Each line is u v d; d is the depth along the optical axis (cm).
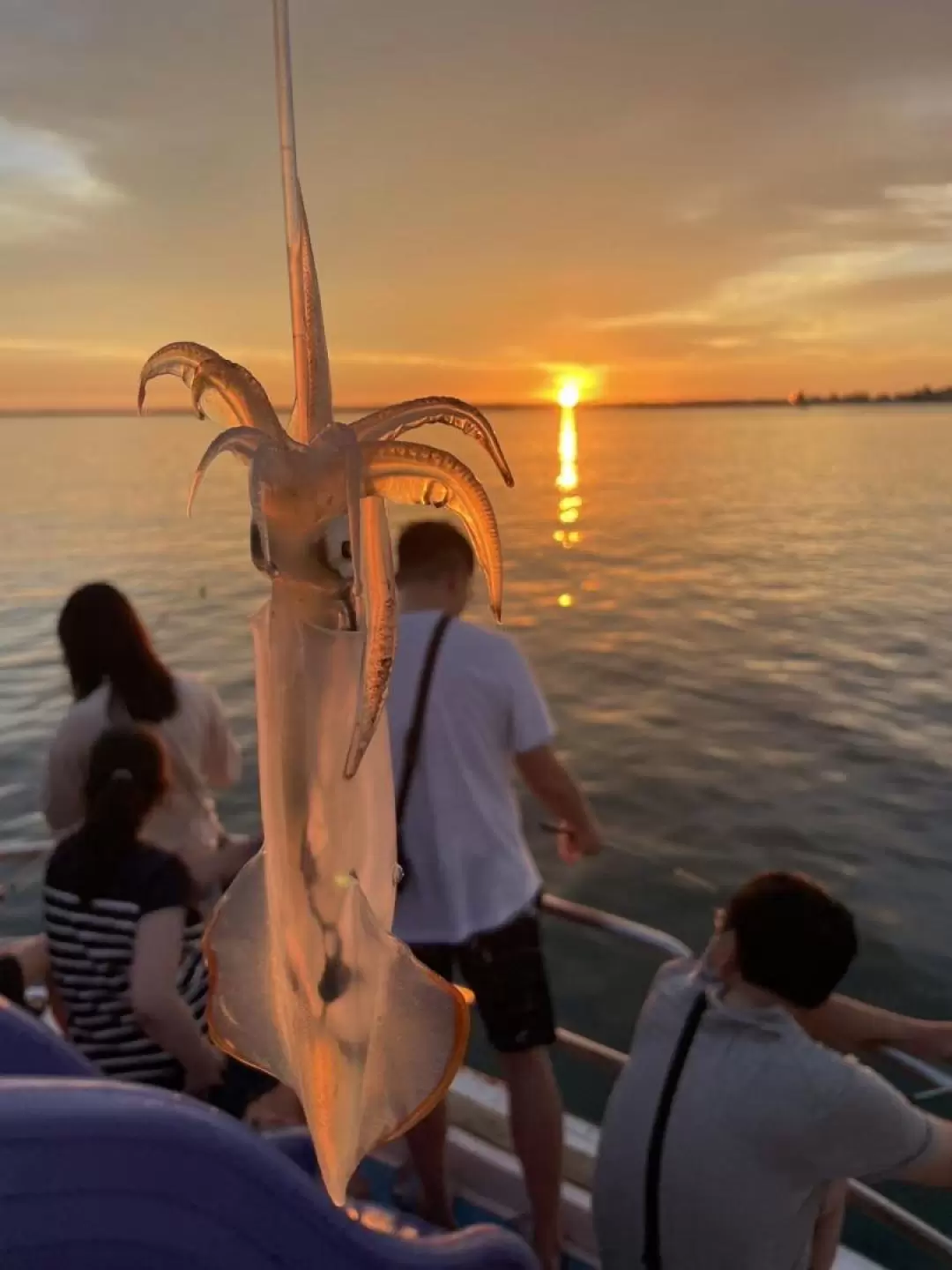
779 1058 202
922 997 565
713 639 1490
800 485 4266
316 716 61
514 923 248
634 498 3819
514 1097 252
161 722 304
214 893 288
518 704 251
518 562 2300
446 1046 82
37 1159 104
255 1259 125
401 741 242
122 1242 111
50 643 1430
